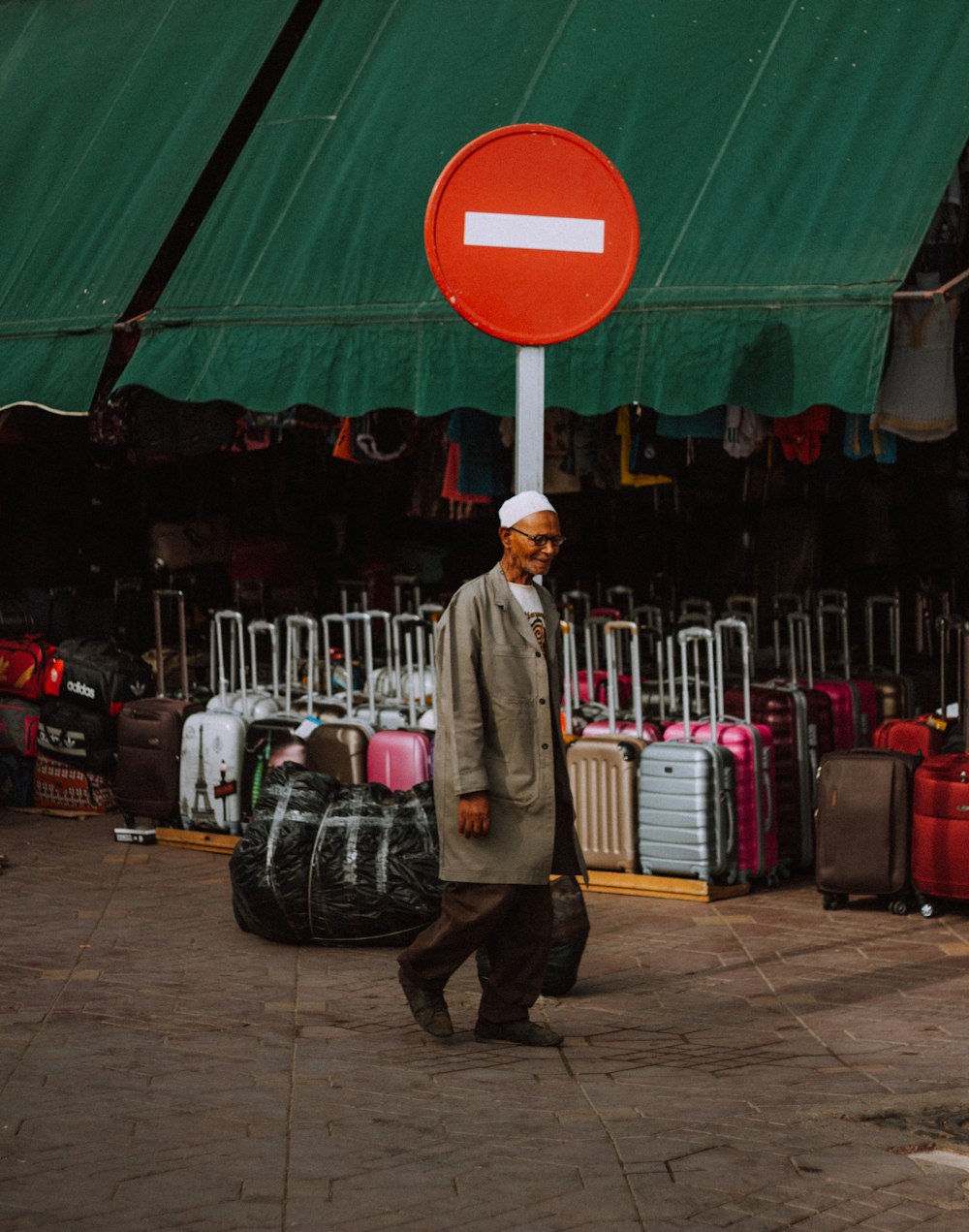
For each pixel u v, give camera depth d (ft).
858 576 39.34
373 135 29.81
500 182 18.75
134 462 38.40
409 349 26.58
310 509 41.52
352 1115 15.60
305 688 34.65
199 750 30.66
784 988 20.90
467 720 17.83
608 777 26.76
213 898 26.76
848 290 23.41
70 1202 13.16
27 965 22.17
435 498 35.47
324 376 27.25
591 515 40.50
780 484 37.19
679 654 35.53
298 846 23.06
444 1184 13.65
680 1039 18.58
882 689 32.89
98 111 34.71
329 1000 20.44
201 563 41.06
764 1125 15.23
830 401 23.16
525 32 29.84
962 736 26.08
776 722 28.09
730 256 24.63
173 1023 19.26
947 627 32.78
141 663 36.19
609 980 21.44
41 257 32.53
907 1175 13.85
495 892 17.98
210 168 32.91
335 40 32.24
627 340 24.63
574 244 18.99
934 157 24.30
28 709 36.17
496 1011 18.44
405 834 23.17
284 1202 13.21
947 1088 16.44
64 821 34.50
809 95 26.09
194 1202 13.19
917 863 24.58
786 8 27.45
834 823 25.05
